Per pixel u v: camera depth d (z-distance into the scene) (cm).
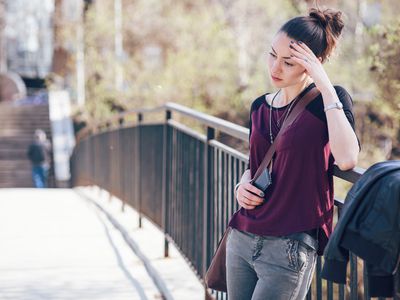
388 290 248
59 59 3550
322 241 297
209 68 1986
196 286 588
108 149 1251
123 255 723
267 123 307
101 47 2431
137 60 2231
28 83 4738
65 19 2772
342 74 1312
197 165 562
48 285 605
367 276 260
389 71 887
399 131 1190
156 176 781
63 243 791
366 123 1285
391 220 238
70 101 3356
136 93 2058
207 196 512
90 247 766
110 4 2638
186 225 606
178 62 1997
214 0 2475
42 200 1242
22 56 4634
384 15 1152
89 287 598
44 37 3925
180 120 1773
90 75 2319
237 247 310
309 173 291
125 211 1048
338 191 1045
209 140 512
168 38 2527
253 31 2200
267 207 298
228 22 2316
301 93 296
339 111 280
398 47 874
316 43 292
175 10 2564
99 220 962
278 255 295
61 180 2586
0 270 659
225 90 1948
